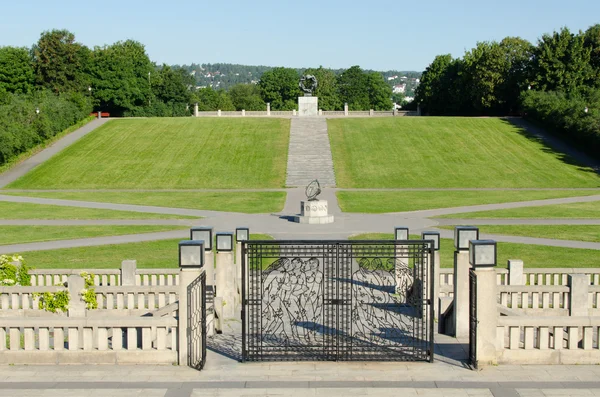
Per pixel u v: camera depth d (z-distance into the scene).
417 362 16.38
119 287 21.83
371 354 16.70
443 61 152.12
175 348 16.34
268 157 84.56
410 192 67.56
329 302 17.16
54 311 19.50
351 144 90.88
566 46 115.69
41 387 14.62
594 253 36.31
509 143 91.56
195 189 70.44
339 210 54.97
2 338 16.27
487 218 50.09
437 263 22.27
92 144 90.88
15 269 23.23
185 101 157.75
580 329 18.98
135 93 137.88
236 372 15.70
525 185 72.81
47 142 90.31
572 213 52.81
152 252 36.88
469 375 15.43
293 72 193.88
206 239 21.14
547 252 36.66
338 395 14.24
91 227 46.19
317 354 16.86
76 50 134.75
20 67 129.50
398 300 23.38
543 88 114.38
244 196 64.50
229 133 96.19
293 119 106.00
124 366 16.00
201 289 16.25
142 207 57.03
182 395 14.25
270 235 41.88
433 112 145.88
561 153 86.81
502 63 125.06
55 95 117.62
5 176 76.56
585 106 91.50
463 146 90.00
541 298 24.73
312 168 79.88
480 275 15.83
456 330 19.14
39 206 57.84
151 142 91.69
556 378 15.23
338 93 199.12
